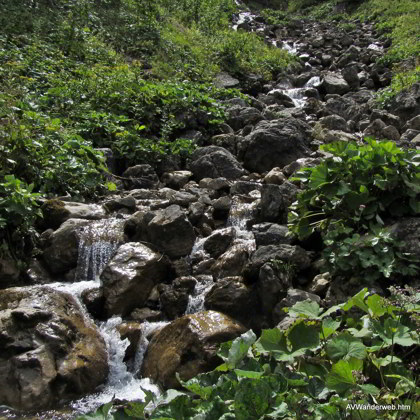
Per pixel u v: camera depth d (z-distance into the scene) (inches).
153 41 576.7
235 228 251.9
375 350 125.3
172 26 658.2
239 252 222.4
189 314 192.7
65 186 285.6
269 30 938.7
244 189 302.4
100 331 198.5
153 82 465.7
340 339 126.0
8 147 268.7
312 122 436.5
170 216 237.9
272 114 450.6
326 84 591.5
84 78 417.1
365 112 483.2
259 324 194.1
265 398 106.1
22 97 346.3
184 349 174.2
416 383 120.2
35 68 424.2
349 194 194.1
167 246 233.8
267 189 254.1
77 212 260.8
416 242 181.2
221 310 197.6
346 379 113.1
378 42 820.0
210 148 364.5
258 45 745.6
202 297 206.7
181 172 345.1
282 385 112.2
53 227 257.9
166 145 370.6
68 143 302.7
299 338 128.6
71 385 170.9
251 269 202.8
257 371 121.4
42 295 194.7
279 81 636.7
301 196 210.8
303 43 853.2
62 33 500.1
